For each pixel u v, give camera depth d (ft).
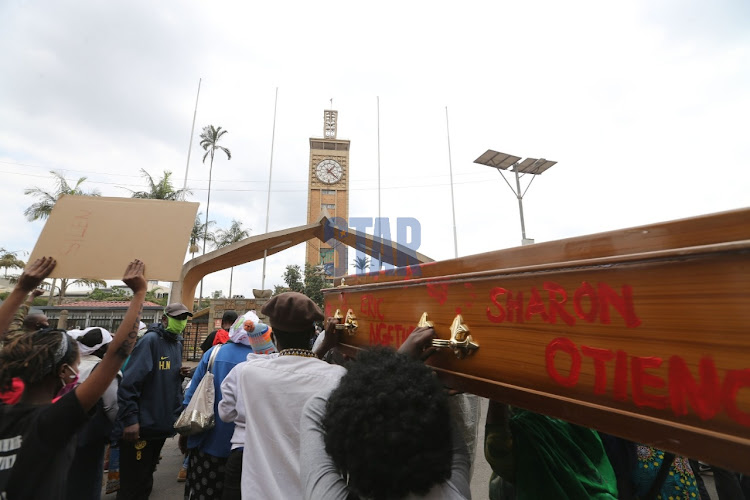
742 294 1.82
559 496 4.05
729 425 1.82
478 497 11.19
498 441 4.54
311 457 3.49
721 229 1.96
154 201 5.32
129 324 4.75
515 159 46.55
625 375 2.28
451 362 3.76
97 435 8.77
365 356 3.45
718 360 1.88
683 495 5.10
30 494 4.20
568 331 2.64
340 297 7.06
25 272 4.79
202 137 99.86
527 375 2.91
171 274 4.95
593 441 4.64
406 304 4.64
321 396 4.01
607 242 2.50
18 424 4.26
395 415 2.77
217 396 9.08
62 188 65.51
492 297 3.28
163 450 17.53
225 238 97.40
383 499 2.77
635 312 2.26
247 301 54.19
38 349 4.62
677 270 2.08
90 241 5.04
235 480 7.28
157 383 10.52
